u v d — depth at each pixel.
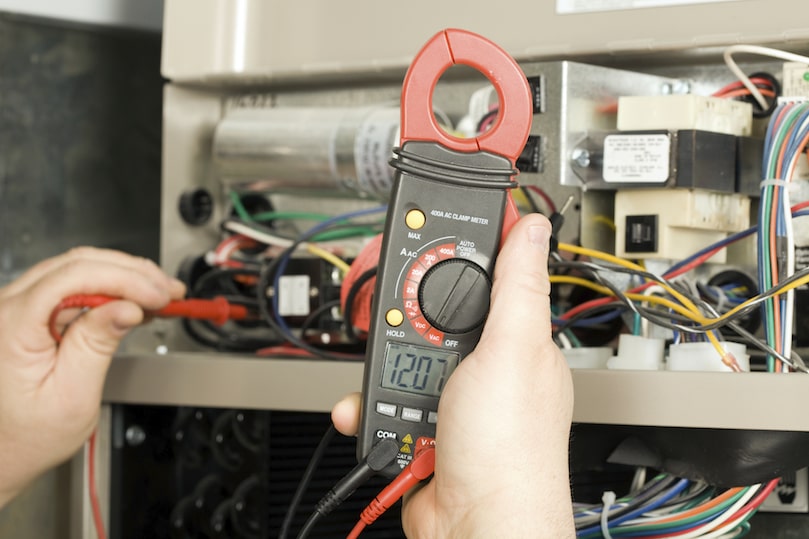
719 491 0.78
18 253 1.13
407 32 0.98
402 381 0.63
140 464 0.93
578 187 0.86
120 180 1.23
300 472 0.91
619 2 0.89
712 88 0.92
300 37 1.03
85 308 0.89
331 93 1.08
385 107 1.01
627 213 0.85
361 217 1.05
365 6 1.00
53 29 1.16
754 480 0.71
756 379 0.66
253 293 1.07
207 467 0.93
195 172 1.10
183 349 1.10
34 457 0.85
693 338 0.78
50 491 0.93
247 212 1.12
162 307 0.88
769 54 0.81
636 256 0.84
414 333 0.62
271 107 1.11
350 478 0.63
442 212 0.62
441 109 1.01
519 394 0.57
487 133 0.63
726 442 0.71
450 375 0.62
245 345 1.06
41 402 0.83
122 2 1.19
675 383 0.68
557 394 0.59
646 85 0.90
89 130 1.20
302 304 0.98
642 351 0.78
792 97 0.79
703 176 0.82
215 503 0.92
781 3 0.83
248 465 0.90
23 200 1.13
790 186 0.81
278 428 0.90
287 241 1.04
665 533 0.77
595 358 0.83
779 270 0.74
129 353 1.00
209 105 1.12
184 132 1.09
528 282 0.59
